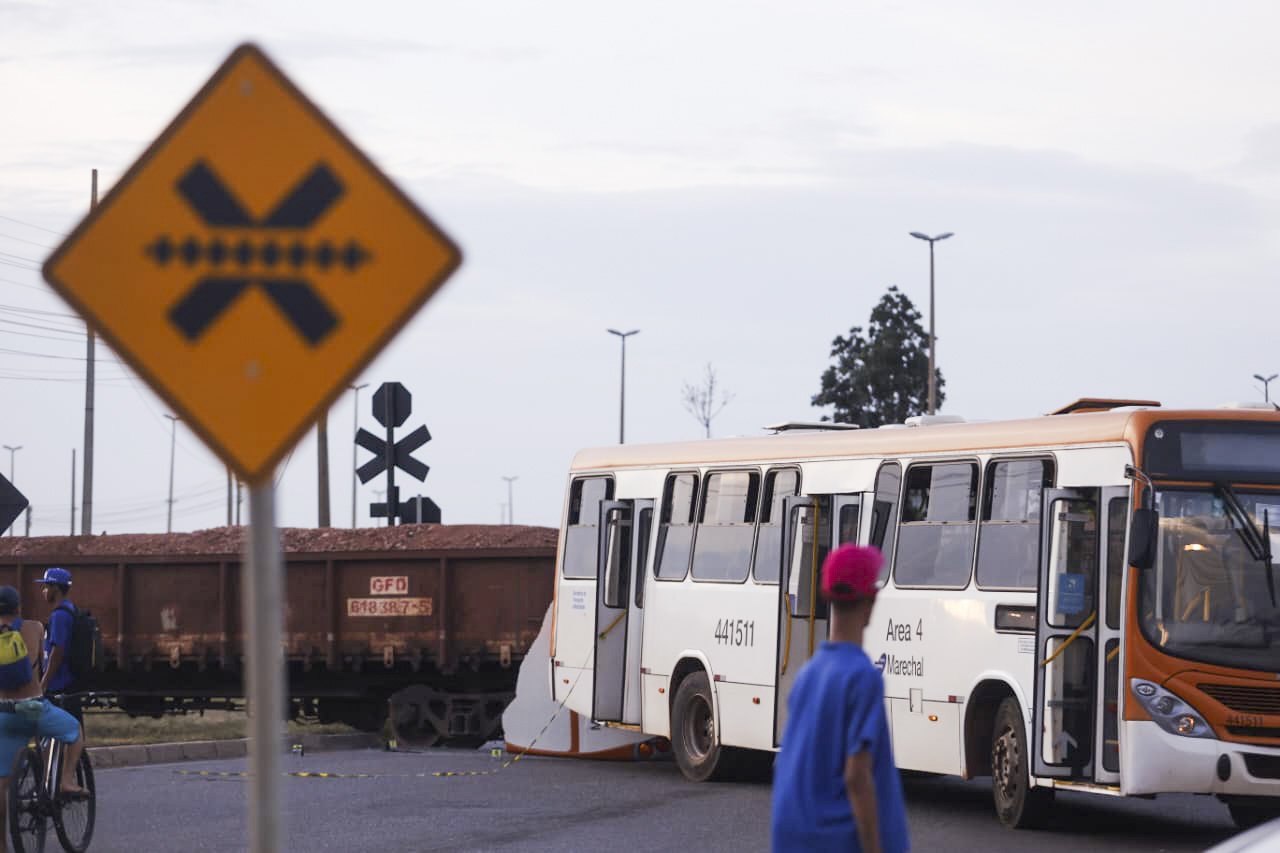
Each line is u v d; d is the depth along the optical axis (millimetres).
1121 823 23812
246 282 6688
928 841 21641
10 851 18266
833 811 9109
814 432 27875
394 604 38406
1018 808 22453
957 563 23922
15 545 44375
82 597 40750
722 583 28734
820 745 9156
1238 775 20719
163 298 6664
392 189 6699
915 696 24438
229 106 6680
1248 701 20844
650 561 30688
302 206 6688
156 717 42438
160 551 43375
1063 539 21859
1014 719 22562
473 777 29859
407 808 24766
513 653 37562
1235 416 21500
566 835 21766
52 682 21859
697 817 23750
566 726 33500
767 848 20578
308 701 40031
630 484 31625
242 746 34000
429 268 6691
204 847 20734
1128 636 20984
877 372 101062
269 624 6668
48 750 18953
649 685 30531
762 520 28156
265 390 6688
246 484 6680
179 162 6668
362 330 6688
